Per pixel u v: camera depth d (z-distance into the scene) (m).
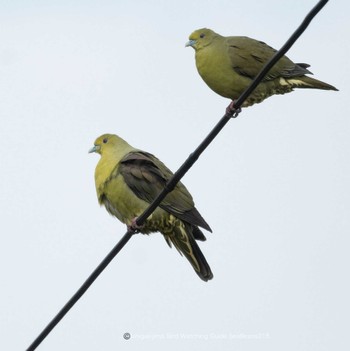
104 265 10.51
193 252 12.95
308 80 14.12
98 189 13.49
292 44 9.42
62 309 10.38
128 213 13.27
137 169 13.06
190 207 12.85
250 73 14.10
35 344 10.24
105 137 13.76
